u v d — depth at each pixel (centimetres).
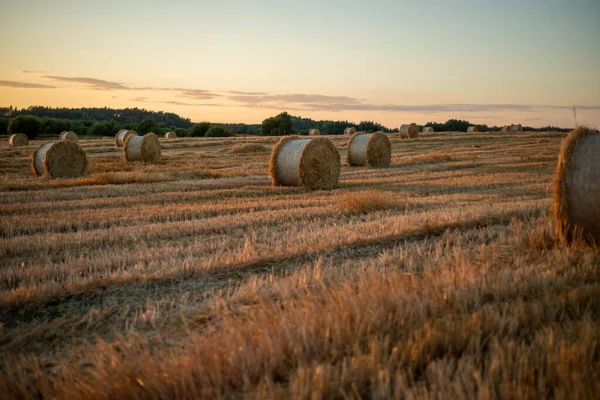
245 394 284
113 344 385
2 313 495
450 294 421
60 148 1836
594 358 309
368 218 959
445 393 260
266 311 403
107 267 645
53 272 614
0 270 615
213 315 459
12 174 1936
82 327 461
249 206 1135
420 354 313
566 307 403
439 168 2241
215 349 324
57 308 508
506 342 329
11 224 910
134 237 812
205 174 1848
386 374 271
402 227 806
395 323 364
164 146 3897
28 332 450
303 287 507
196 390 295
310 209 1063
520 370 269
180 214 1038
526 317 372
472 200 1206
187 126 15962
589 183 629
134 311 495
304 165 1509
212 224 901
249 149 3269
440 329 348
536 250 638
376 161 2373
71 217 1002
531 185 1544
